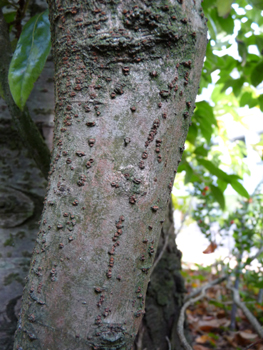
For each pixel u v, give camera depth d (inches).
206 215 49.7
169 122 11.8
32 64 16.1
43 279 11.5
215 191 34.9
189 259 87.8
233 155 58.9
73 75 11.7
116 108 11.3
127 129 11.3
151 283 31.0
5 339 23.7
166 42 11.2
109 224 11.3
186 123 12.5
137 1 11.0
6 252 25.2
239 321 48.4
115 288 11.4
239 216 49.6
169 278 32.6
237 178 32.4
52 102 27.4
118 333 11.5
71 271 11.2
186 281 69.4
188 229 115.8
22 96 15.9
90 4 11.3
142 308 12.4
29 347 11.4
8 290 24.7
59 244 11.4
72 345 11.2
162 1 11.0
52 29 12.7
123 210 11.3
